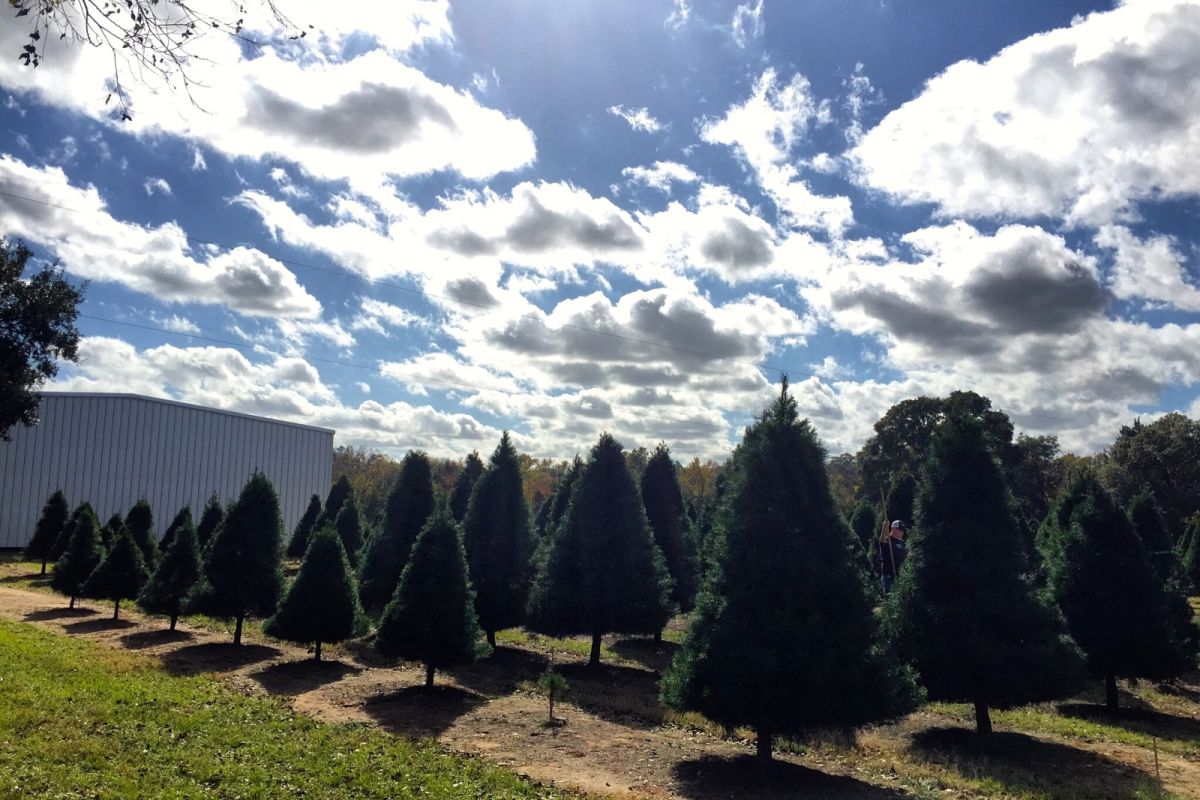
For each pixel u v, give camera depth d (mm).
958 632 14008
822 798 10547
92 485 53812
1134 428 64062
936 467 15078
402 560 25625
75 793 8781
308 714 14125
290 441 66375
